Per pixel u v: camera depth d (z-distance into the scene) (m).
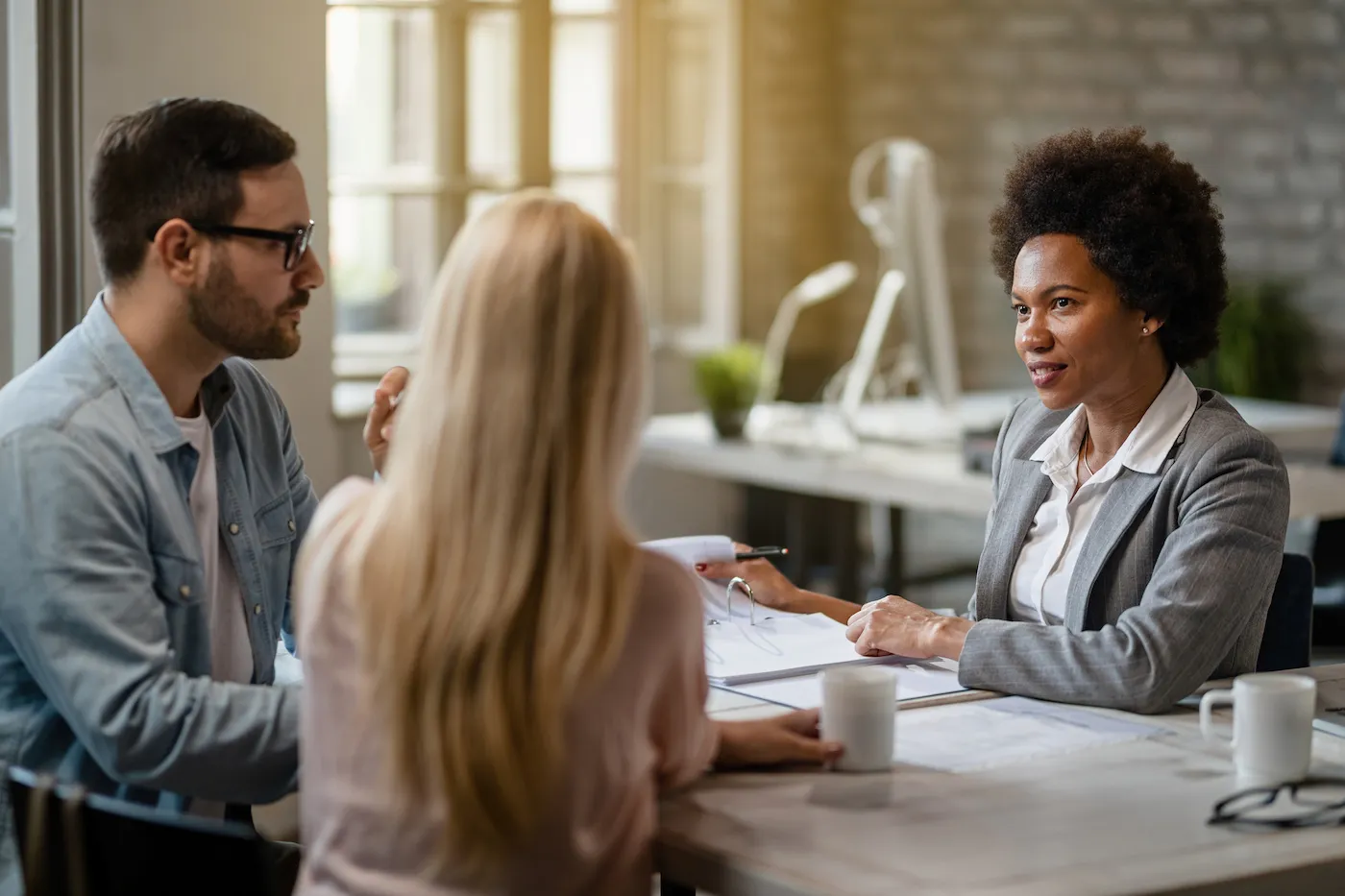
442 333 1.29
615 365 1.29
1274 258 5.36
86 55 2.67
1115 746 1.61
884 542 5.09
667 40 5.65
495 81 4.85
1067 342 1.91
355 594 1.29
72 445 1.61
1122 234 1.88
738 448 4.28
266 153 1.71
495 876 1.26
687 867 1.34
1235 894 1.27
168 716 1.55
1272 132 5.34
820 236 6.16
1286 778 1.49
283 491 1.98
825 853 1.32
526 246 1.28
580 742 1.27
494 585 1.24
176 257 1.69
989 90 6.00
